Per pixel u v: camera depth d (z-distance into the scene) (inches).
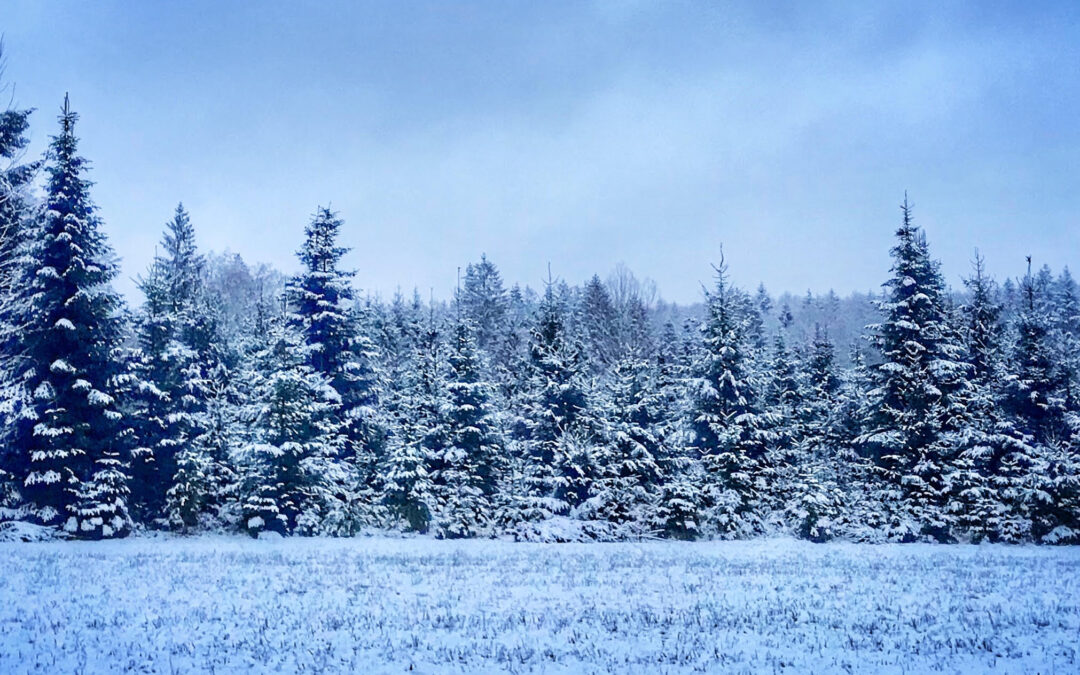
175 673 371.2
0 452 1068.5
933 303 1424.7
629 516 1328.7
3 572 662.5
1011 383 1408.7
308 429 1272.1
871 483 1373.0
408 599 578.6
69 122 1153.4
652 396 1489.9
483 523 1302.9
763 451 1446.9
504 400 1686.8
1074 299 2822.3
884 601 589.6
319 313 1459.2
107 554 846.5
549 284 1528.1
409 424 1354.6
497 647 428.8
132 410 1220.5
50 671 365.1
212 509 1246.9
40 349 1105.4
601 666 397.1
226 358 1552.7
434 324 2203.5
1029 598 606.5
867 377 1453.0
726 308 1510.8
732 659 410.6
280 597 576.4
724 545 1161.4
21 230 1136.2
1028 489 1264.8
